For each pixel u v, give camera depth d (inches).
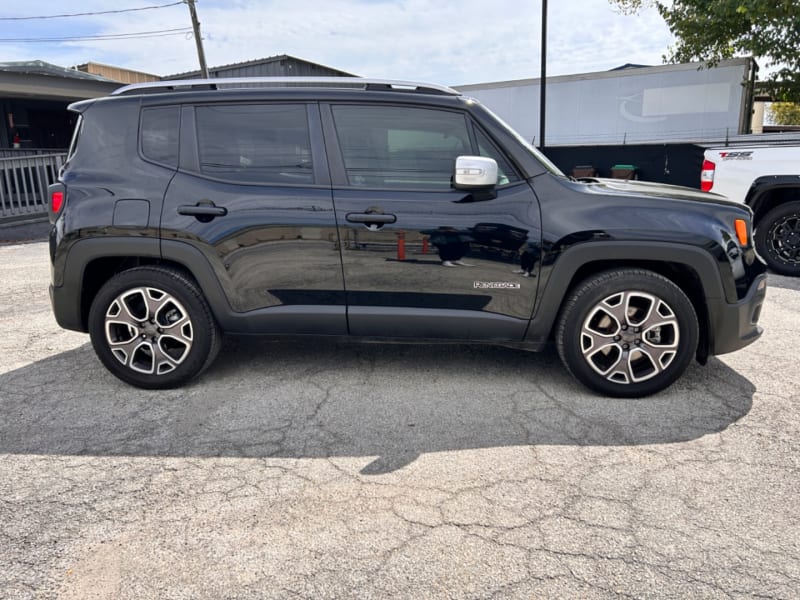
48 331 193.3
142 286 138.1
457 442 115.7
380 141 135.2
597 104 666.2
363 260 133.7
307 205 133.9
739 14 516.7
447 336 137.3
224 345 174.9
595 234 128.5
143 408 132.6
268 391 141.1
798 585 76.5
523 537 86.6
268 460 109.5
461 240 131.4
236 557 83.0
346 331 138.9
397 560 82.0
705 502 94.9
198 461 109.4
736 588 76.1
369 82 137.5
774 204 280.8
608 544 85.0
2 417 128.6
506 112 721.0
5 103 703.7
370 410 130.3
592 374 134.0
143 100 141.3
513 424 123.0
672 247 127.4
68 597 75.6
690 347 131.3
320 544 85.5
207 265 135.2
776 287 249.3
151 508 94.7
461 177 123.0
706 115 609.6
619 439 116.2
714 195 143.9
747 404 131.6
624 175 504.4
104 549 84.8
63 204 138.9
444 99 135.2
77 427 123.4
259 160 136.9
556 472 104.3
